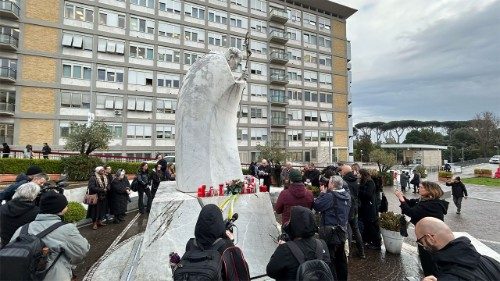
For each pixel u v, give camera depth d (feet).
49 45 93.45
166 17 113.19
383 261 18.65
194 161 18.67
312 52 150.20
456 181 40.40
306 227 9.17
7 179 56.44
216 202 15.62
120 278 15.33
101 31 100.99
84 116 97.71
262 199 16.88
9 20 88.38
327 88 152.56
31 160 59.26
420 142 245.24
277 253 8.98
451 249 7.25
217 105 19.52
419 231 8.00
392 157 97.76
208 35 121.70
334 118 153.07
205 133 18.84
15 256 8.08
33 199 11.75
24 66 89.81
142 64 107.55
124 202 30.25
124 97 104.12
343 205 15.08
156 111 109.29
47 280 8.89
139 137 105.91
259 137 132.16
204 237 8.13
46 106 92.43
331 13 158.10
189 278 7.21
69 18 96.68
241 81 20.49
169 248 14.56
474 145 216.33
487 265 7.21
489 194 62.23
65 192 34.78
